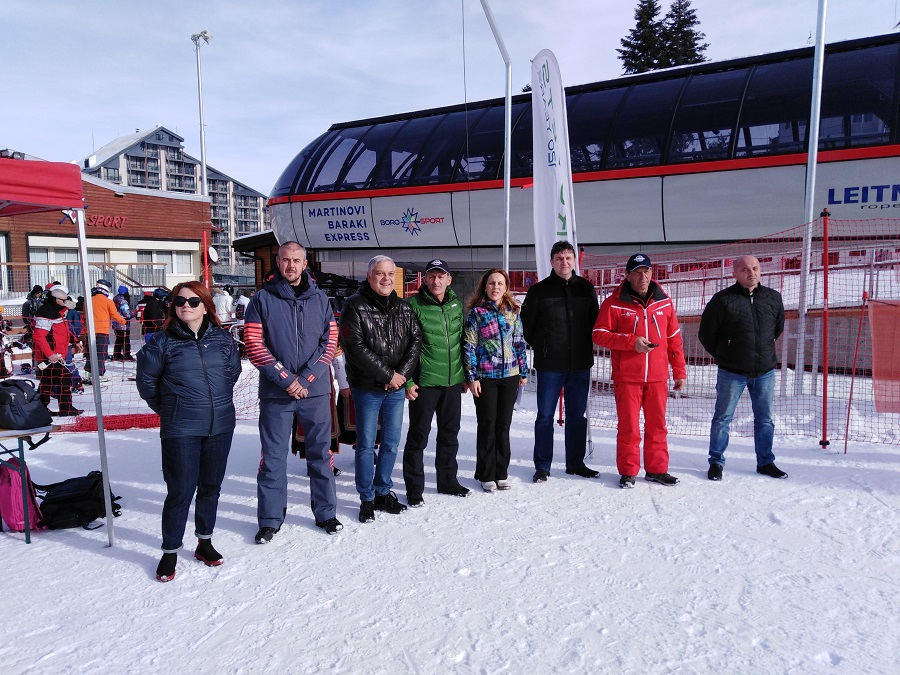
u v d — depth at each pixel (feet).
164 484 16.01
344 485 15.72
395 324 13.00
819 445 18.30
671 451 18.22
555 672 7.89
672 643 8.50
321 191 46.03
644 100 36.37
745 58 35.58
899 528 12.26
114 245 72.49
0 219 65.26
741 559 11.07
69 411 25.41
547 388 15.56
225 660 8.27
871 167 29.30
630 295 14.89
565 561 11.08
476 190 40.22
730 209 32.55
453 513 13.53
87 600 9.97
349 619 9.25
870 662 8.01
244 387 30.99
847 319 26.30
